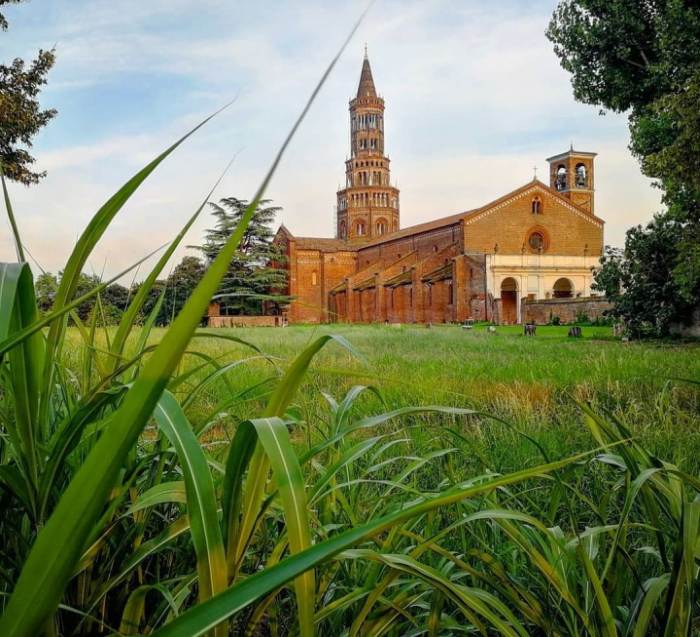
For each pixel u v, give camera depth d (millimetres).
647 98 24422
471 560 2029
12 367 931
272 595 1105
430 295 62625
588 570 1285
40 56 22172
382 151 96875
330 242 87188
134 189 825
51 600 478
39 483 1049
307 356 900
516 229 62562
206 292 503
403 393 6590
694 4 20500
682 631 1191
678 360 10930
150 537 1661
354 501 2219
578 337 26312
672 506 1356
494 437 4238
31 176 22422
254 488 942
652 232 23906
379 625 1360
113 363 1267
